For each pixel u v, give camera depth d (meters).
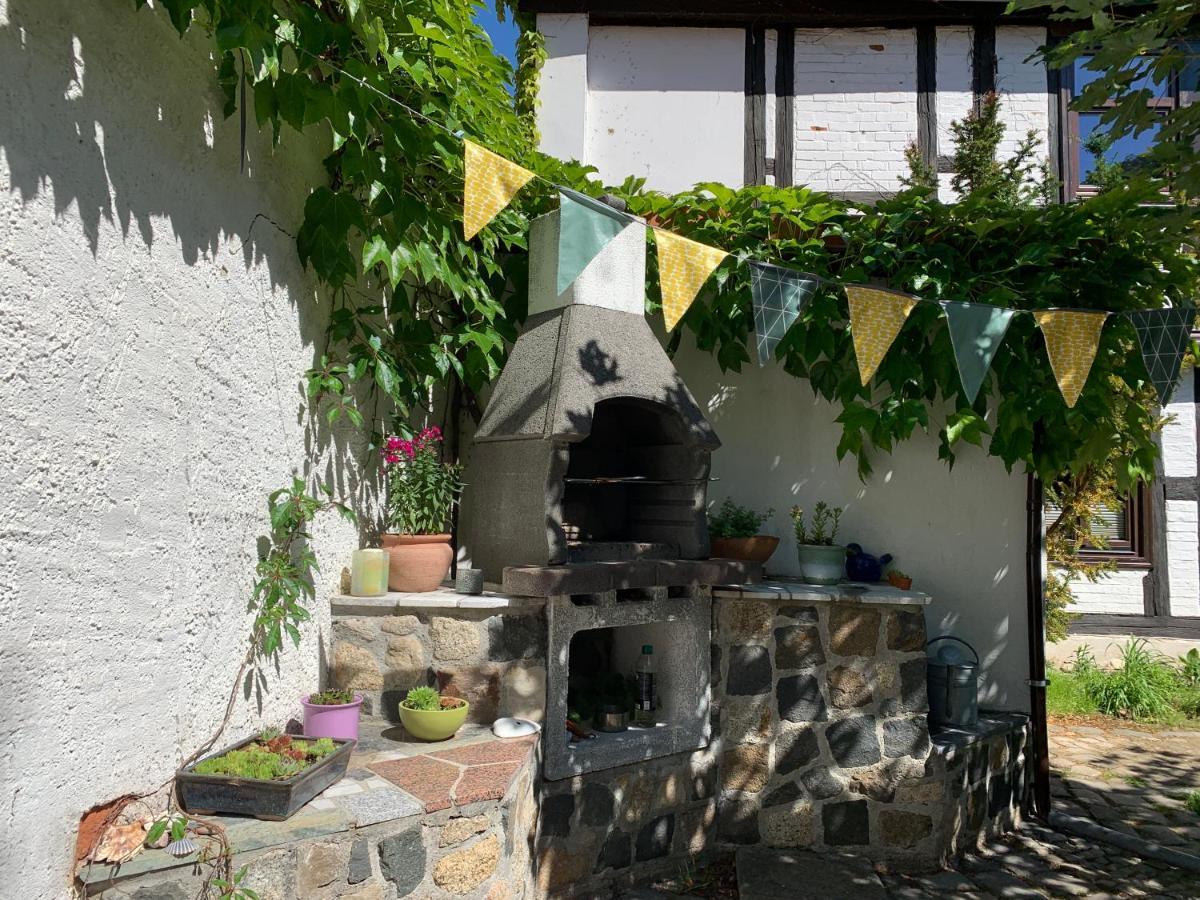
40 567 1.80
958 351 3.39
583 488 4.55
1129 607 8.69
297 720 3.13
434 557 3.65
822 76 7.04
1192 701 6.68
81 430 1.93
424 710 3.08
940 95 6.97
